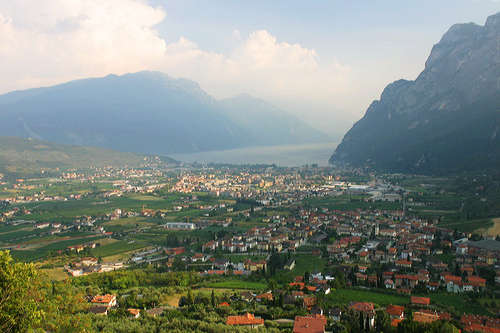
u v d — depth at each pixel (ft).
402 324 599.16
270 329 627.87
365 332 624.18
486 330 636.07
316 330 606.14
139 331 613.93
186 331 610.24
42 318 444.14
